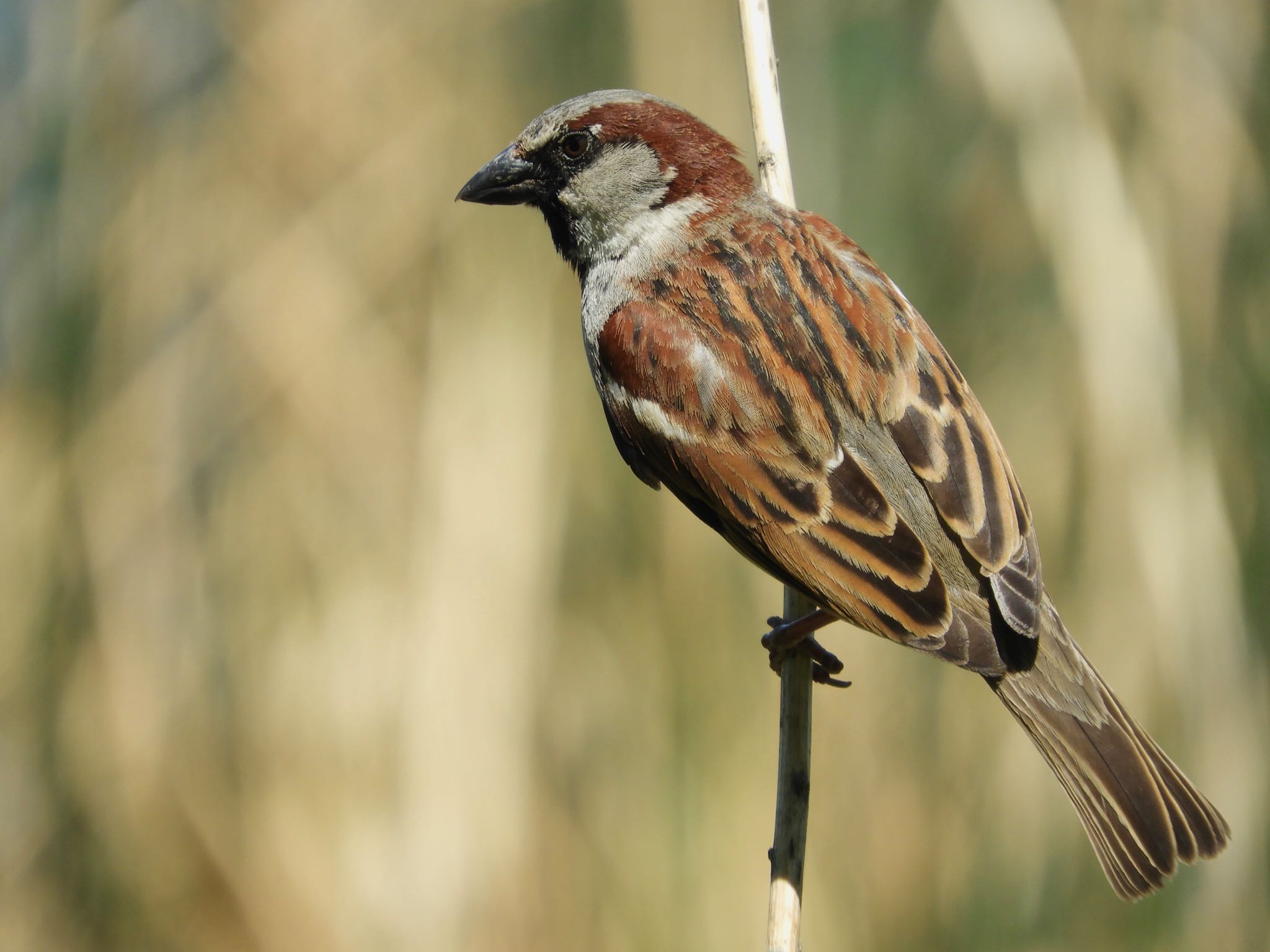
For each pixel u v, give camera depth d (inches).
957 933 432.5
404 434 442.9
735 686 437.1
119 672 445.4
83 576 454.0
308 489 444.8
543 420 439.8
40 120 470.3
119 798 437.1
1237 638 426.6
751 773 433.7
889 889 435.5
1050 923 432.1
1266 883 419.8
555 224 346.9
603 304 334.6
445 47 465.7
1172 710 422.3
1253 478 449.1
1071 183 434.9
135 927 428.8
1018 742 442.0
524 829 418.6
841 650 449.4
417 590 426.6
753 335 306.3
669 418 308.5
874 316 305.6
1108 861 278.4
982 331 464.1
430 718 418.6
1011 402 456.4
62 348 463.2
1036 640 288.7
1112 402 427.8
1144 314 429.7
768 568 301.4
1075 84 442.6
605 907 422.3
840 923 430.9
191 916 425.7
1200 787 419.8
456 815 415.5
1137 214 441.1
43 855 442.0
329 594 434.9
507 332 443.8
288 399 450.0
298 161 461.4
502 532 429.7
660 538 442.3
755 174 351.6
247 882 421.4
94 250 465.1
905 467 293.6
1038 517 443.2
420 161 459.5
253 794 428.1
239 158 463.2
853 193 468.8
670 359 309.6
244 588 446.0
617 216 333.7
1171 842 278.4
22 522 458.6
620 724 434.9
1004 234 464.1
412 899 412.8
